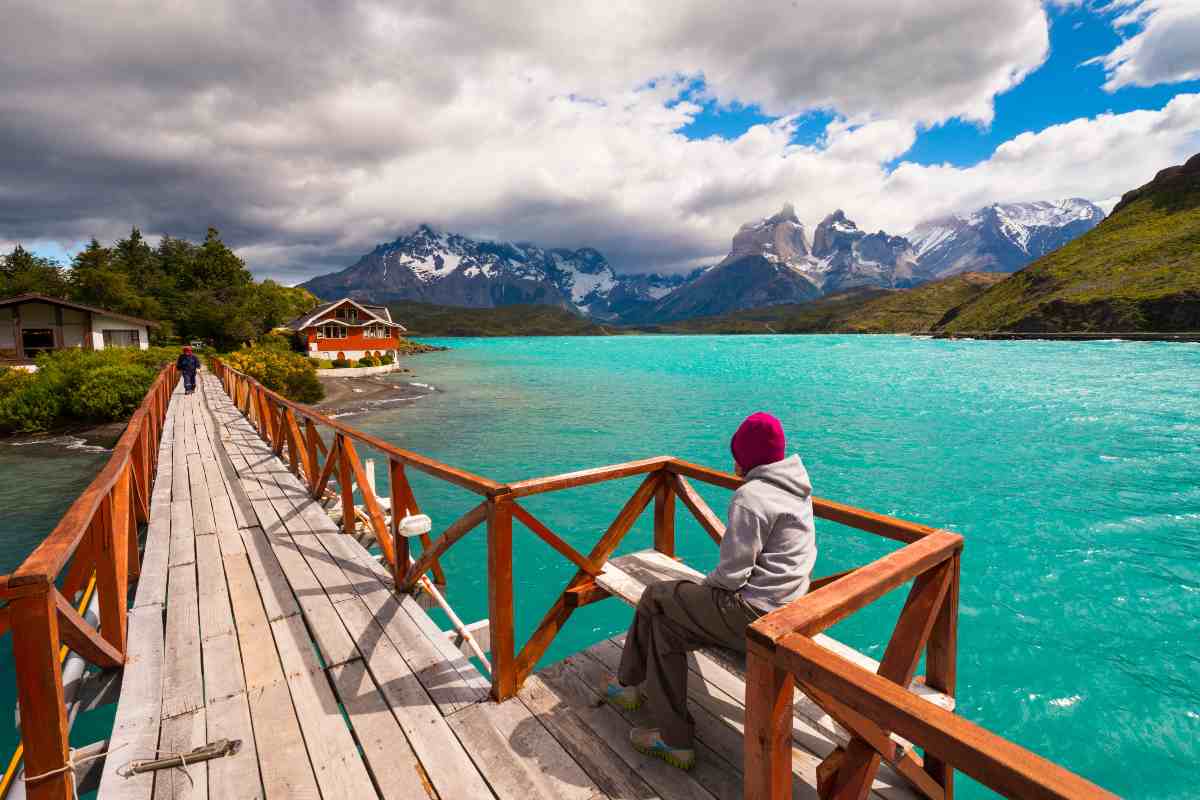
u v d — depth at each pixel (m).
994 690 5.69
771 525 2.08
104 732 4.73
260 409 12.60
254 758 2.62
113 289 51.06
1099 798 0.85
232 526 6.10
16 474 15.36
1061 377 33.50
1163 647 6.37
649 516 11.10
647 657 2.46
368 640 3.61
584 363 59.06
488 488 2.78
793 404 27.02
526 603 7.58
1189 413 21.55
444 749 2.60
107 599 3.53
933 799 2.03
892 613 7.15
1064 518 10.66
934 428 20.14
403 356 77.56
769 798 1.52
